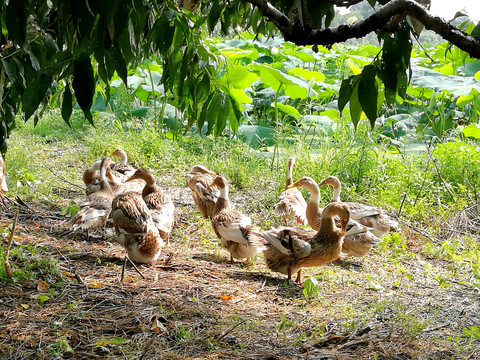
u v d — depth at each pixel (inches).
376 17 42.5
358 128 202.5
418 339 94.7
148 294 106.8
